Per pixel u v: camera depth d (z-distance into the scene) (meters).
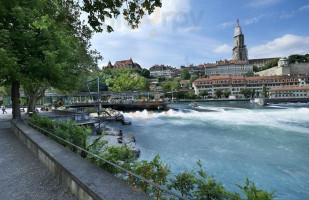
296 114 29.16
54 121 6.14
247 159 9.31
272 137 14.19
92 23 3.74
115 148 3.27
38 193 3.14
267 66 156.25
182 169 7.91
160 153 10.20
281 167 8.31
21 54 10.30
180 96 101.88
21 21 9.78
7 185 3.49
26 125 7.64
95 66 20.89
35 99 20.41
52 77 11.74
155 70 168.38
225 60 160.50
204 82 109.75
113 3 3.44
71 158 3.34
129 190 2.15
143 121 23.58
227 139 13.69
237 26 193.62
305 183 6.83
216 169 8.07
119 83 67.50
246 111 34.78
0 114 22.52
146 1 3.21
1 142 6.91
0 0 9.58
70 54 12.65
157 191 2.57
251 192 1.81
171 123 21.81
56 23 3.85
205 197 2.27
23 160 4.78
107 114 23.48
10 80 11.17
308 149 11.00
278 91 92.00
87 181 2.38
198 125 20.20
